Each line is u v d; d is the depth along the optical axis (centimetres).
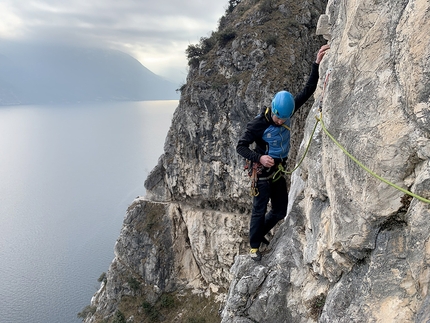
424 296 288
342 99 399
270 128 531
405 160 314
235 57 3059
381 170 332
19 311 5544
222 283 3312
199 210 3447
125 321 3391
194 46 3512
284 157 555
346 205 382
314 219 507
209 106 3106
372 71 355
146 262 3584
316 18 3341
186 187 3484
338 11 529
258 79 2867
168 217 3634
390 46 333
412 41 292
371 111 349
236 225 3147
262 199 581
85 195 12362
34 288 6234
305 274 553
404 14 309
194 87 3198
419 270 297
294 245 593
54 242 8312
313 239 510
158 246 3572
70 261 7225
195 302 3338
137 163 17825
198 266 3525
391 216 334
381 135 332
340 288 408
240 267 643
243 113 2908
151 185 3844
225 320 607
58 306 5653
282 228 663
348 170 379
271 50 2986
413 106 298
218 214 3284
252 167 572
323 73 545
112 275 3762
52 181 15150
